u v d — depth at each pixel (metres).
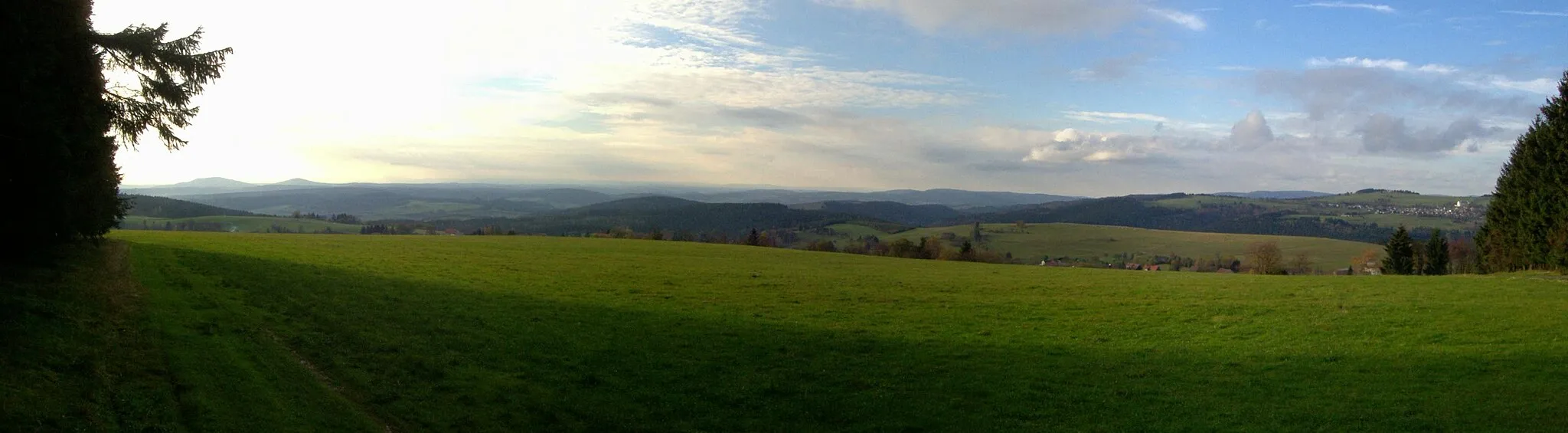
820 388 21.06
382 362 21.06
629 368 22.36
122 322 20.34
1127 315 31.81
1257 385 20.97
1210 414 18.61
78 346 16.80
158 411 14.77
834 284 42.03
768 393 20.64
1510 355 22.86
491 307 30.16
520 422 17.78
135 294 24.81
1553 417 17.25
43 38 20.91
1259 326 28.59
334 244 56.62
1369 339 25.89
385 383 19.33
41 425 12.60
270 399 16.58
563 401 19.30
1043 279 46.00
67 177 23.78
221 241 51.91
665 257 59.41
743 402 19.81
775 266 54.06
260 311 25.55
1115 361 23.95
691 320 29.62
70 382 14.80
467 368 21.28
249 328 22.72
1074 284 42.97
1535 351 23.19
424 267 43.03
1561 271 47.12
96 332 18.50
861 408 19.47
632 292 36.41
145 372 16.80
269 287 30.58
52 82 22.00
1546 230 49.25
